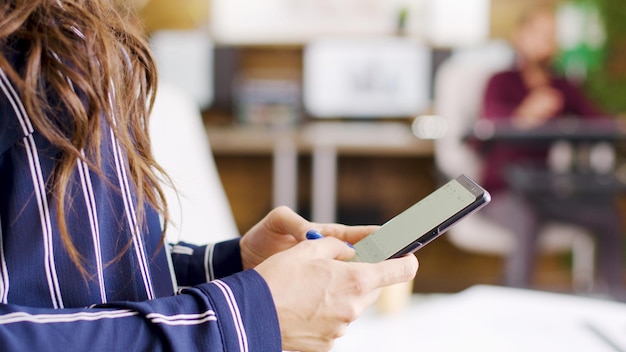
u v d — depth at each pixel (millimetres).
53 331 582
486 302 1363
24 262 614
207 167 1769
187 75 4227
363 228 854
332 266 687
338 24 4535
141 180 688
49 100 629
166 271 755
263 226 892
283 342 671
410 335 1181
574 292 1428
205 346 616
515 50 3791
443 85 3486
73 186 644
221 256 920
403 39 4480
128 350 597
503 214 3156
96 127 636
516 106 3512
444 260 4336
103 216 667
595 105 3844
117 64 679
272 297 654
